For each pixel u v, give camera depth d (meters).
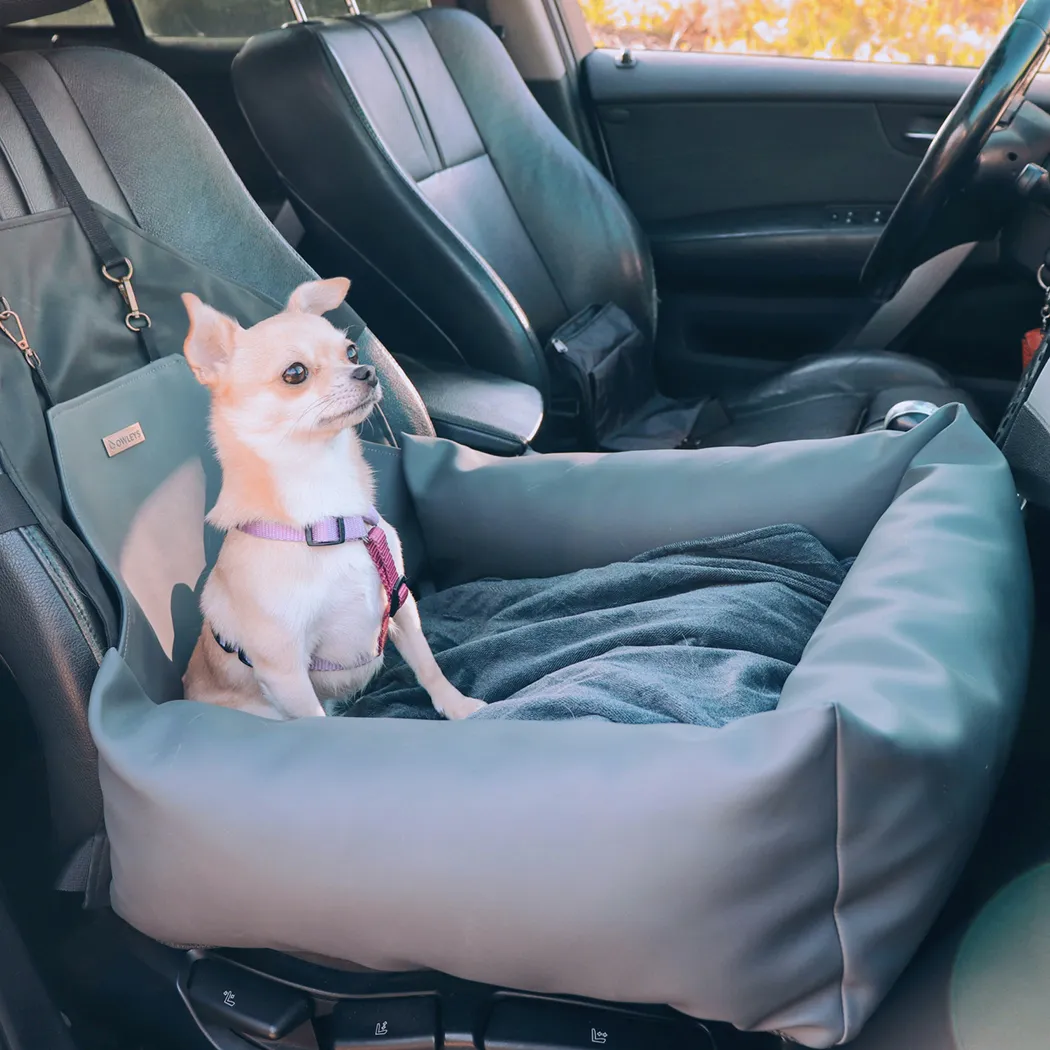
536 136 2.69
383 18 2.49
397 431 1.88
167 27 2.83
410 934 1.03
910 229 1.94
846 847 0.94
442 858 1.00
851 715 0.92
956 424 1.58
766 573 1.59
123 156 1.58
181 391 1.55
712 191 2.85
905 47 2.66
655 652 1.39
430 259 2.24
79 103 1.54
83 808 1.28
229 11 2.79
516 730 1.07
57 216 1.47
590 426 2.45
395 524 1.82
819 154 2.73
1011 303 2.50
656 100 2.82
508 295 2.28
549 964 1.00
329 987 1.20
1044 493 1.56
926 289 2.54
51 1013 1.27
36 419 1.34
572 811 0.97
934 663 1.10
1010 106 1.79
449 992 1.17
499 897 0.99
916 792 0.96
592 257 2.66
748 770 0.93
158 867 1.11
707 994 0.96
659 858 0.94
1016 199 2.04
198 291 1.62
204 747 1.12
